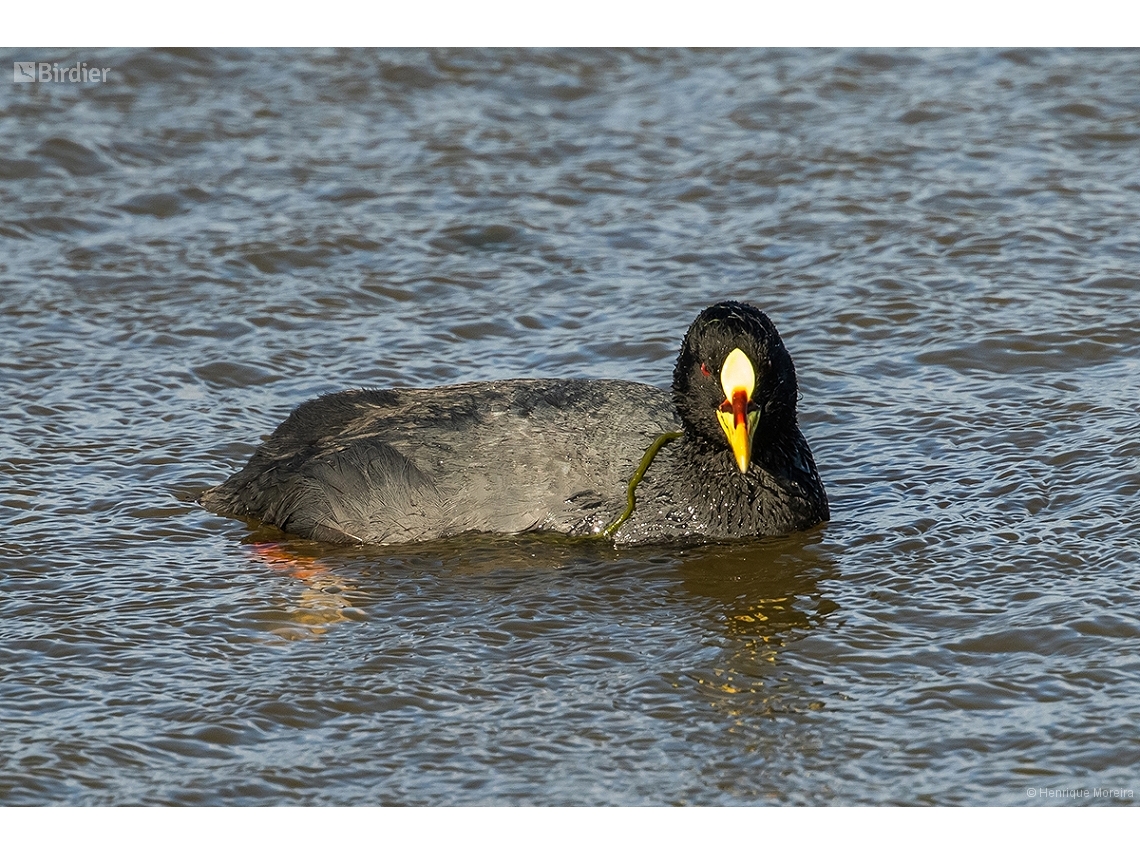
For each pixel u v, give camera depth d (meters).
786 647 10.73
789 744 9.59
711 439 12.34
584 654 10.70
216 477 13.55
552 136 20.69
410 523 12.38
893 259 17.28
